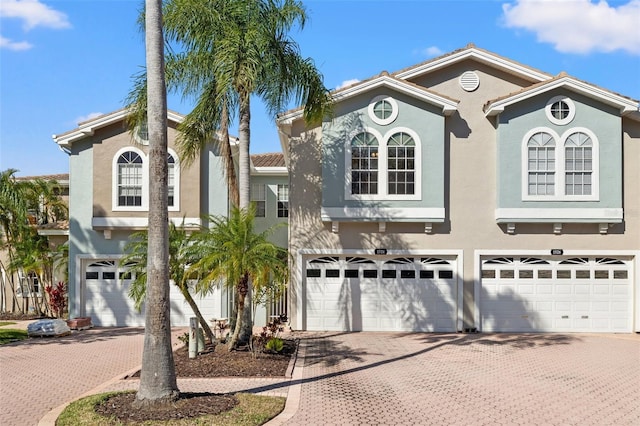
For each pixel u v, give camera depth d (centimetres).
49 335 1719
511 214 1764
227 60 1330
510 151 1775
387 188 1769
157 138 892
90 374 1213
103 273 1958
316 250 1802
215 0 1434
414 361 1334
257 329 1852
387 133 1775
